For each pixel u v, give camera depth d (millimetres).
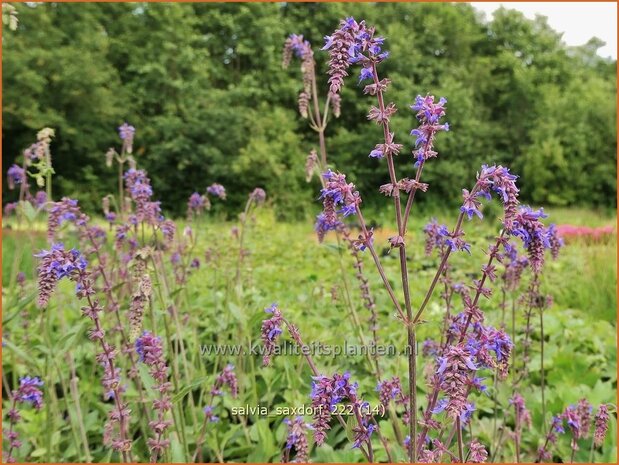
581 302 7699
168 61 28812
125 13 29859
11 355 4477
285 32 32312
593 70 41875
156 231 3848
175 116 27797
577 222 23328
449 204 29266
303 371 4547
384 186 2293
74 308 5352
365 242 2357
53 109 25375
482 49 39031
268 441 3734
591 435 3973
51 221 3494
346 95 29625
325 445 3650
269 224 14570
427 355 3969
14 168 4637
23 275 4512
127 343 3451
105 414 4254
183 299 5070
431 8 35469
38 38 25438
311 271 8039
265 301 5504
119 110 26734
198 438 3549
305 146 29625
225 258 6379
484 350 2318
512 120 35219
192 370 4293
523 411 3701
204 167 26750
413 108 2305
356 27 2355
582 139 30781
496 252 2318
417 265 8875
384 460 3656
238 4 32094
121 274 4445
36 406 3396
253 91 29344
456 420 2381
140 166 27000
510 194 2195
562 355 5121
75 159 27516
